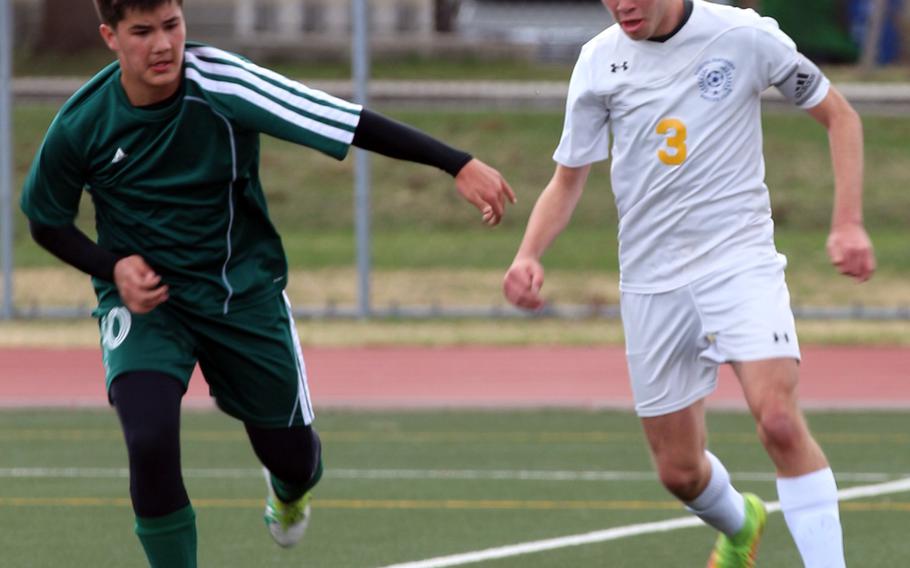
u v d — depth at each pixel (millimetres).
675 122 16422
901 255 65375
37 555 21297
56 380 41750
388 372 42750
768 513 23812
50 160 15500
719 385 40125
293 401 16812
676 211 16516
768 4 120375
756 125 16734
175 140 15422
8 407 37469
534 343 48469
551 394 38875
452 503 25172
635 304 17000
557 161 17344
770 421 15719
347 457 30141
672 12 16422
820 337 49094
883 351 46312
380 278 63031
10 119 50562
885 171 79375
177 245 15859
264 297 16359
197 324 16125
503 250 68750
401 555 21109
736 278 16281
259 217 16312
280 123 15289
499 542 21969
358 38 47469
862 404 36656
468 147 81062
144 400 15391
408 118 84062
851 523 23141
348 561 20766
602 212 73938
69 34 102438
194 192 15695
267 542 22094
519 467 28797
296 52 97312
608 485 26766
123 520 23844
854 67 114750
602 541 21984
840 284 60656
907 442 31594
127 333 15812
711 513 17609
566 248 68062
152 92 15281
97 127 15461
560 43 107312
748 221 16484
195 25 114750
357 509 24688
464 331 50781
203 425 34594
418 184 79000
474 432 33406
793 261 64875
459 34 118875
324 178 79688
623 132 16781
